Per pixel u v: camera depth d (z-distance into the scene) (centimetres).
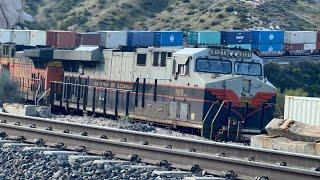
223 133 5684
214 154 3669
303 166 3322
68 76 7588
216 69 5934
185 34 12431
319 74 12106
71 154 3603
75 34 10744
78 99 7412
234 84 5834
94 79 7188
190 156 3353
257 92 5919
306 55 13112
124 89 6712
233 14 18412
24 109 6619
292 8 19775
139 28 19538
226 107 5784
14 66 8438
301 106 5172
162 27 19162
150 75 6378
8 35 10488
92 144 3831
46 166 3397
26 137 4262
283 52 12888
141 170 3228
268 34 12706
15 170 3444
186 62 5947
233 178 3111
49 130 4266
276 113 6034
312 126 4669
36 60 7950
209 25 18050
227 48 6031
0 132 4353
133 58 6619
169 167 3356
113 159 3575
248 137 5706
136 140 4162
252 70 6084
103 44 10888
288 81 11512
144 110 6419
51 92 7688
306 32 13225
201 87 5772
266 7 19262
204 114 5741
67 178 3200
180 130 6044
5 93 8044
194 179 3006
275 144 4681
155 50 6331
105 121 6406
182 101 5972
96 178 3172
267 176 3038
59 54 7662
